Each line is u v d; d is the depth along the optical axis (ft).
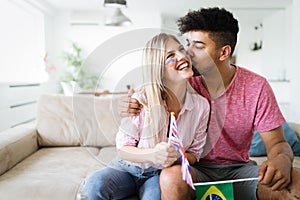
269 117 4.02
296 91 11.01
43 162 5.55
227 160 4.30
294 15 11.11
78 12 16.52
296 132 6.66
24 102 10.50
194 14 3.87
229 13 4.11
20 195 4.21
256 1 14.14
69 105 6.88
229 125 4.14
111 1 10.77
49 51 16.06
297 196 3.25
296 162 5.67
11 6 12.60
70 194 4.22
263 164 3.44
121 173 3.74
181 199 3.15
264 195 3.67
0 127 8.41
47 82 14.07
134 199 3.88
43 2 14.10
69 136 6.68
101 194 3.50
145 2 14.23
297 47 10.95
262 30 15.14
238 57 15.25
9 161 5.14
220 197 3.37
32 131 6.44
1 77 11.68
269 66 15.21
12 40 12.88
